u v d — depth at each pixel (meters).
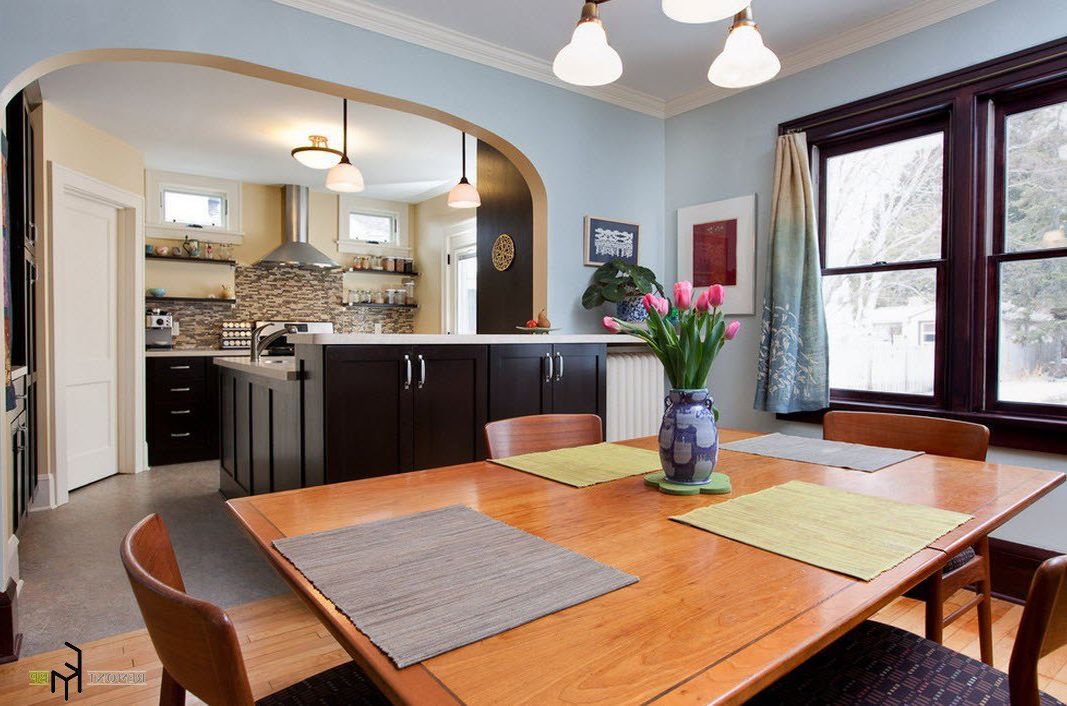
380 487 1.29
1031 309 2.50
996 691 0.98
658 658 0.60
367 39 2.75
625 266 3.39
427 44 2.93
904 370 2.92
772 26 2.91
